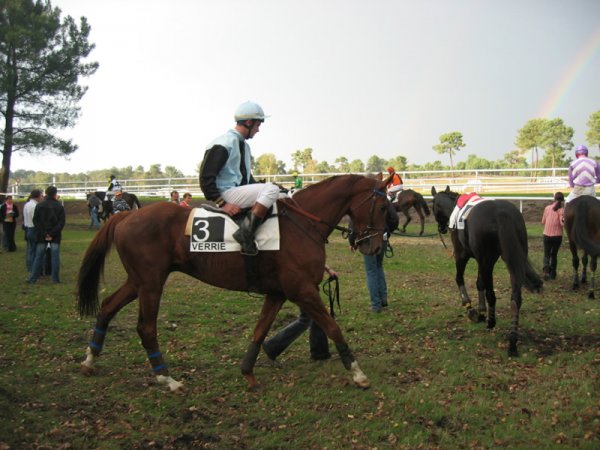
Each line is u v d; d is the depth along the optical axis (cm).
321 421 424
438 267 1130
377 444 390
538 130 5419
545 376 495
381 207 507
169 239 495
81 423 420
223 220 486
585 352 554
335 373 523
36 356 570
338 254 1359
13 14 2725
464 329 658
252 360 497
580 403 433
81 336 641
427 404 444
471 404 442
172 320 718
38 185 3712
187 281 994
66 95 2847
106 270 1129
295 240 479
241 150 496
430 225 1941
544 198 1852
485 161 5862
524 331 639
